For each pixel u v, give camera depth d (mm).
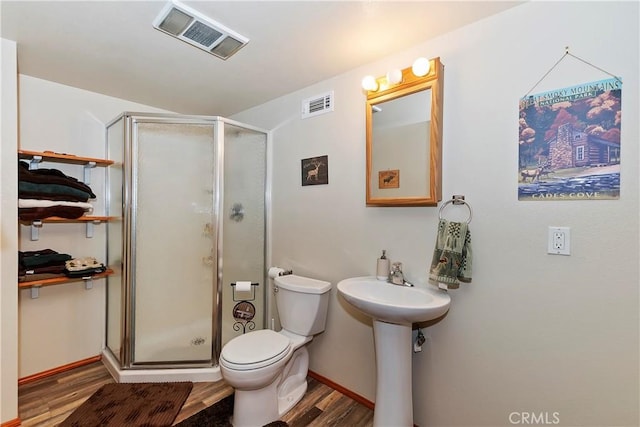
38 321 2193
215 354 2215
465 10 1391
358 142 1973
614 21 1149
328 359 2154
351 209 2020
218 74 2084
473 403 1501
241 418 1661
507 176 1391
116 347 2336
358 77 1977
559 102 1261
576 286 1234
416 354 1690
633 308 1129
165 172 2309
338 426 1736
